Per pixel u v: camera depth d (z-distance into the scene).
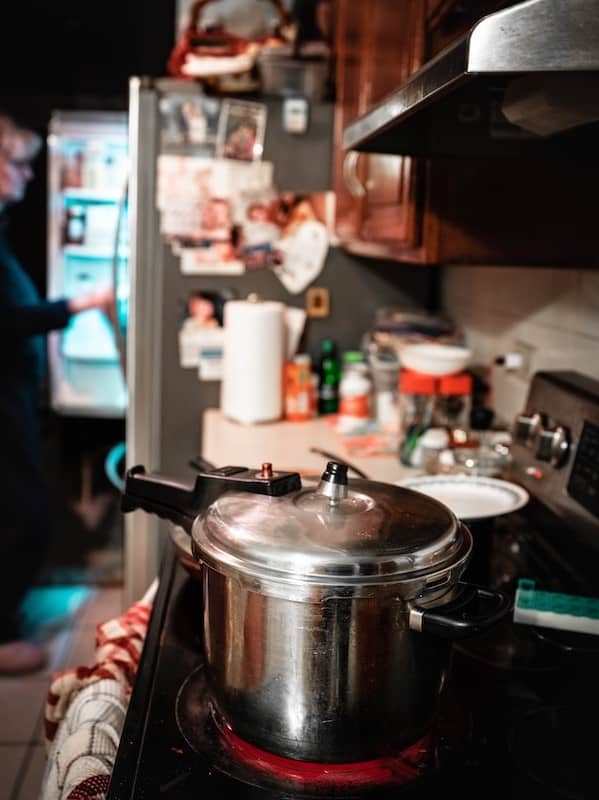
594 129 1.31
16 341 3.33
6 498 3.44
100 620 3.49
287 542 0.82
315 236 2.58
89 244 3.52
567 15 0.68
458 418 1.98
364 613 0.79
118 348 2.60
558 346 1.70
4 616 3.43
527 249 1.54
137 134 2.37
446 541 0.85
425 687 0.85
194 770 0.86
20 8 3.45
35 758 2.63
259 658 0.82
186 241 2.53
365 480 1.03
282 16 2.49
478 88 1.13
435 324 2.49
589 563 1.25
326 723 0.82
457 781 0.85
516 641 1.14
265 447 2.14
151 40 3.55
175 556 1.44
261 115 2.50
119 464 3.71
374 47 1.93
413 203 1.58
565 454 1.38
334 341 2.65
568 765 0.88
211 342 2.57
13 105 3.48
